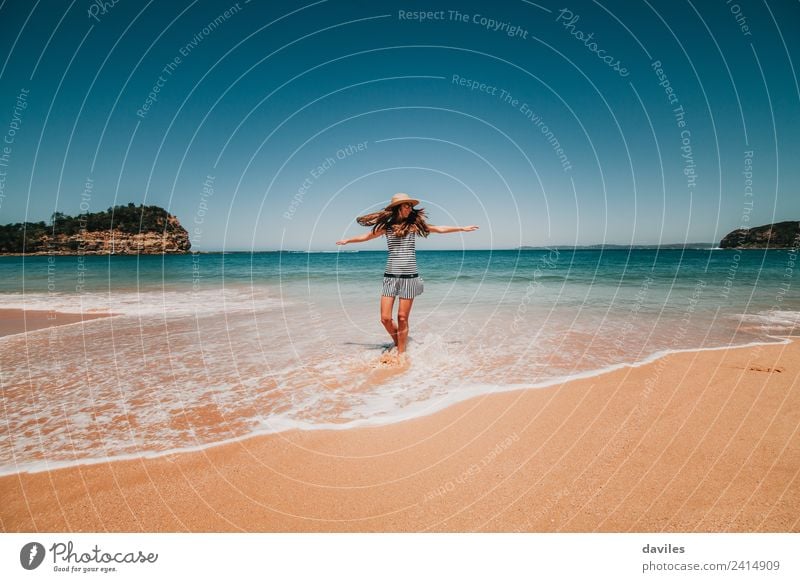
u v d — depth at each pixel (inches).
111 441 133.2
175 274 900.6
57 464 120.0
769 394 156.6
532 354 223.6
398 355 222.4
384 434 136.3
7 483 111.3
